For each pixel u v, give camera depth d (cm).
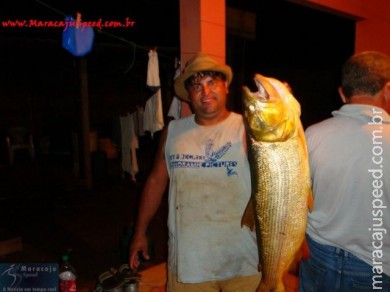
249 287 213
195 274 209
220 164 205
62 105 1207
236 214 206
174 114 368
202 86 207
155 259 514
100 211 745
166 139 229
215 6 337
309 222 191
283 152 169
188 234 209
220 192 205
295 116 169
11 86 1107
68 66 1120
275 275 183
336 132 175
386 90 175
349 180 171
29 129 1152
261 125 170
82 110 898
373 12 551
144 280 378
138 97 1355
